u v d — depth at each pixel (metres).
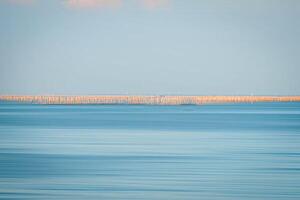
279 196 61.22
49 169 79.38
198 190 64.00
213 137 130.62
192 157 92.06
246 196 61.19
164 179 70.81
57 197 60.19
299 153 97.19
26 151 101.12
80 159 90.00
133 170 78.00
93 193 62.34
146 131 150.12
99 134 139.38
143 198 60.12
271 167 80.56
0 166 82.25
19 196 60.62
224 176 72.94
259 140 122.44
